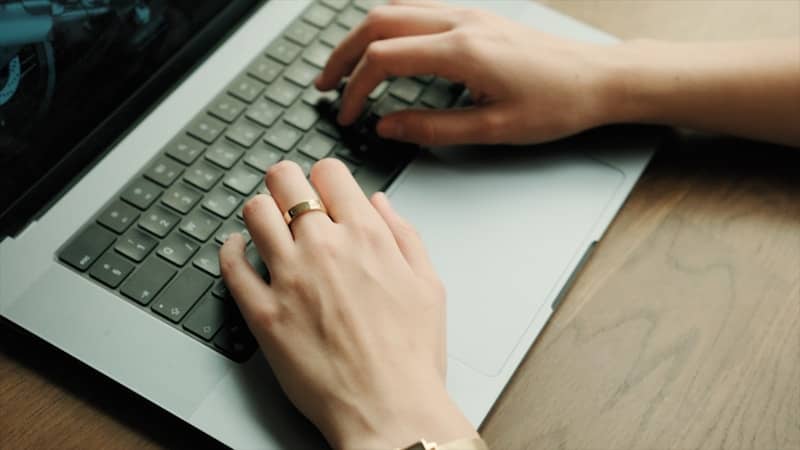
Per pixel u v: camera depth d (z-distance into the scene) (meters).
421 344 0.51
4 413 0.52
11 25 0.53
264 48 0.69
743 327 0.57
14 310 0.54
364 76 0.63
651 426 0.53
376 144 0.65
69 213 0.58
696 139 0.67
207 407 0.51
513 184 0.63
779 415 0.54
